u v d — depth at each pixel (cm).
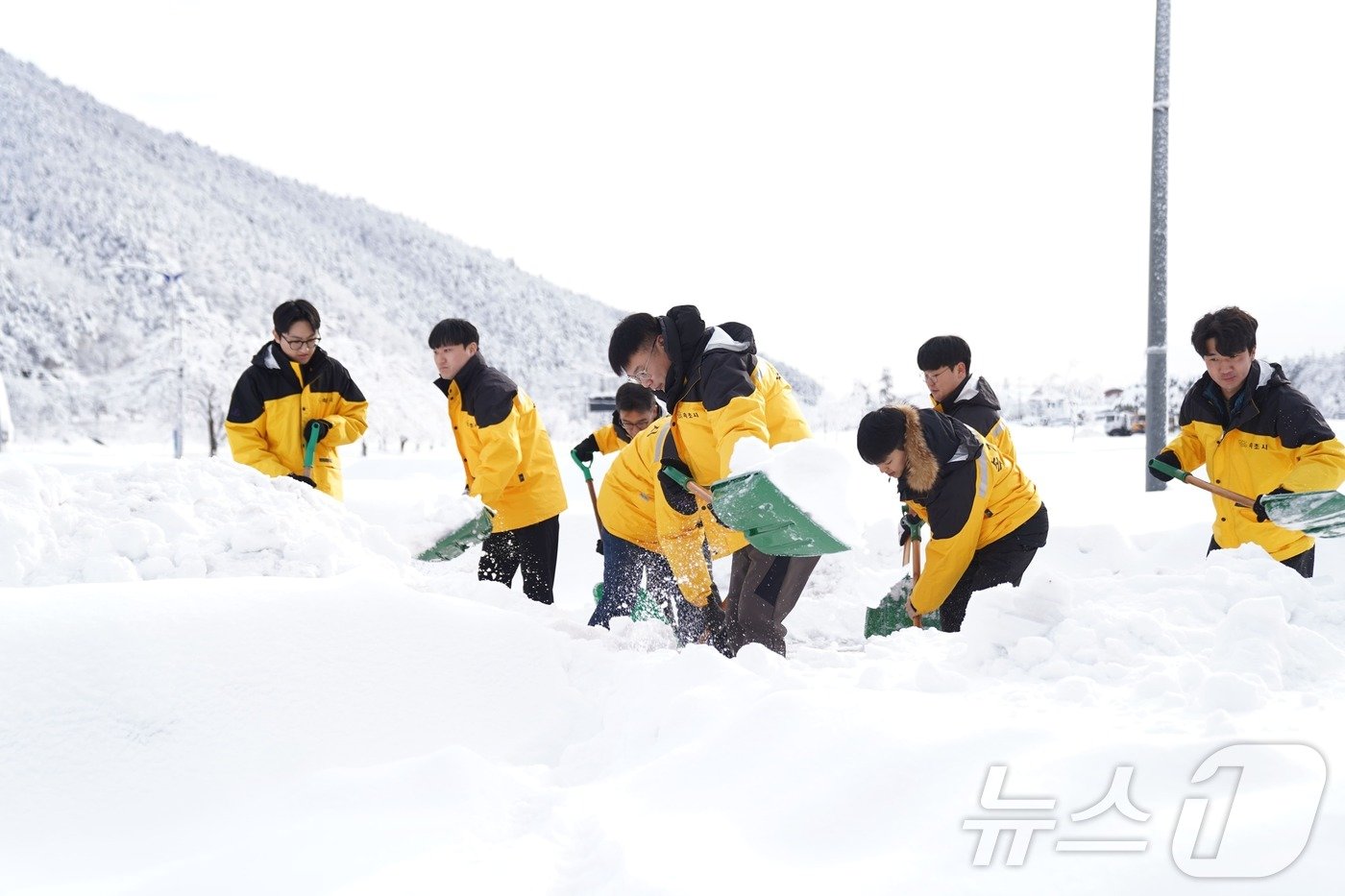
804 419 348
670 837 160
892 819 153
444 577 353
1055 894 123
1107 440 3409
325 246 17600
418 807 190
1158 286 812
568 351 18038
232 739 210
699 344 329
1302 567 401
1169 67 796
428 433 5172
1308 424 383
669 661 256
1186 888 119
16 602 218
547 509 454
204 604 231
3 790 188
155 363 4097
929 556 350
